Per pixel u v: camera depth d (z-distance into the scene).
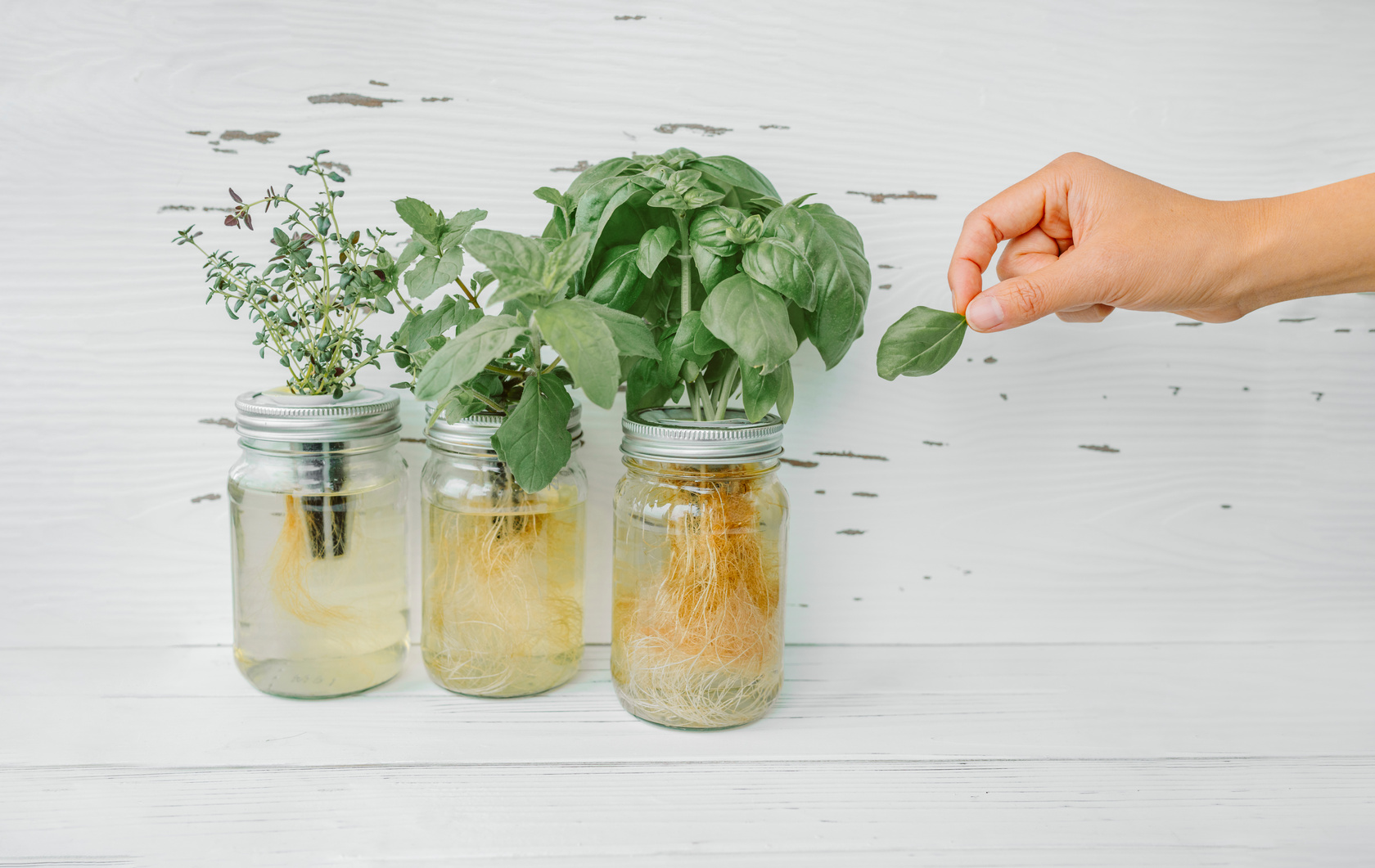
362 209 0.81
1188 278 0.59
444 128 0.80
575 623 0.77
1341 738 0.73
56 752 0.65
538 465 0.62
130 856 0.54
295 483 0.69
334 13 0.78
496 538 0.71
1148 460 0.90
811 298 0.59
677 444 0.64
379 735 0.69
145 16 0.77
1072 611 0.92
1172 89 0.84
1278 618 0.92
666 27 0.80
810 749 0.69
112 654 0.84
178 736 0.68
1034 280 0.59
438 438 0.70
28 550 0.83
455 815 0.59
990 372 0.88
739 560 0.67
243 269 0.71
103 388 0.82
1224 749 0.71
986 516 0.90
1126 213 0.62
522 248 0.58
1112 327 0.88
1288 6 0.83
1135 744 0.71
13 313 0.80
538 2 0.79
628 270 0.65
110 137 0.78
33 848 0.55
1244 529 0.91
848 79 0.82
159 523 0.85
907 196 0.84
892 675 0.83
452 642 0.73
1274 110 0.84
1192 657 0.89
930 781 0.65
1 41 0.76
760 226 0.60
